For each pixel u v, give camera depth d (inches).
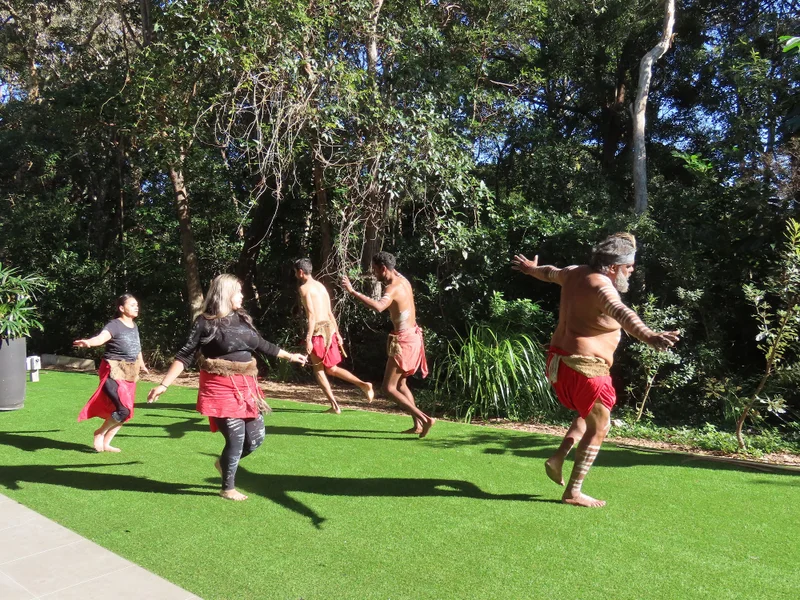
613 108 569.9
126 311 211.3
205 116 399.5
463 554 131.0
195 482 179.0
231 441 161.5
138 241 613.0
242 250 534.6
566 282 157.9
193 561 127.4
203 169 534.3
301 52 346.0
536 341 329.7
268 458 205.8
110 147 629.3
